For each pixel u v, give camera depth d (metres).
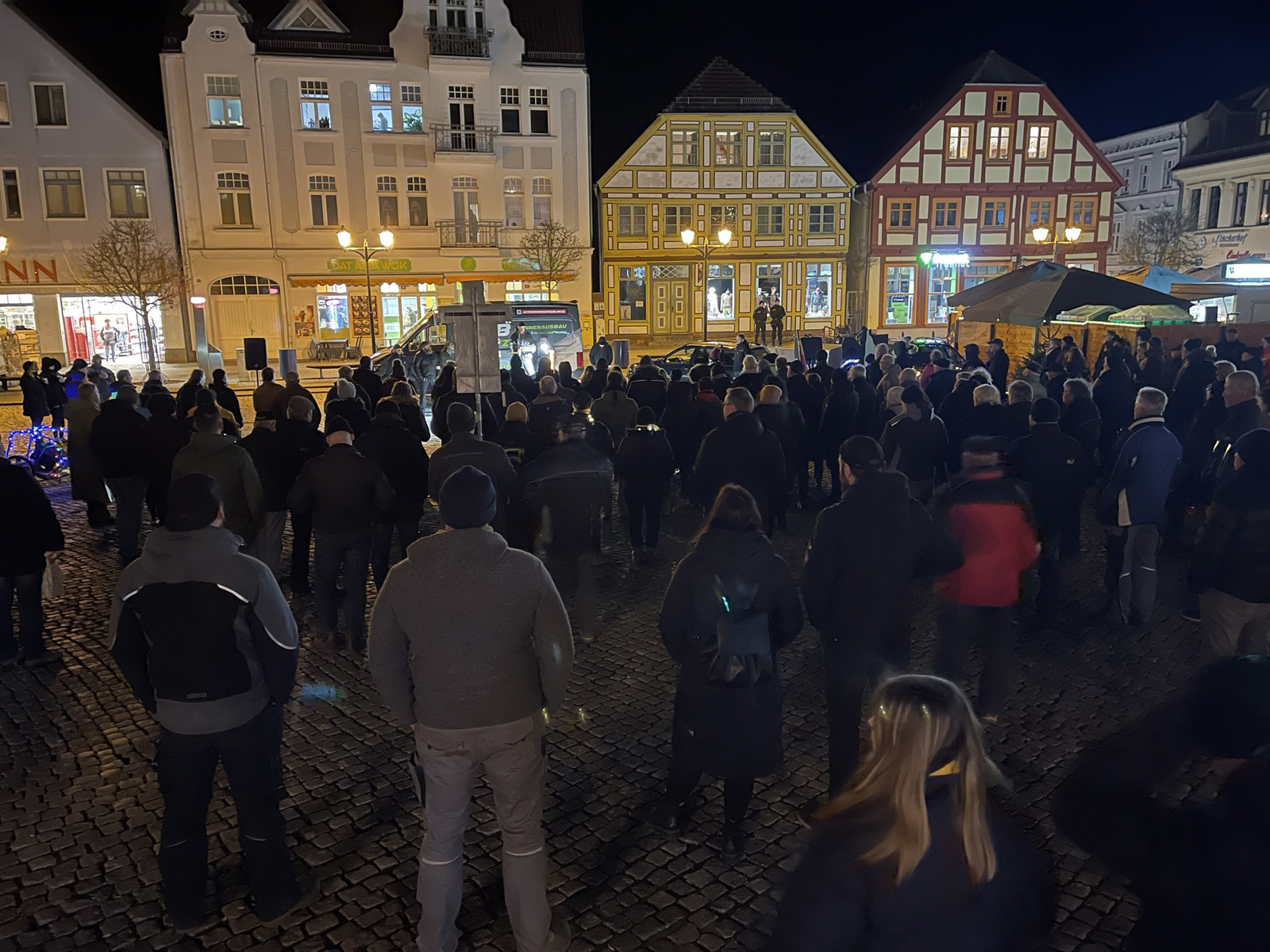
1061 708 5.77
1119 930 3.75
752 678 3.93
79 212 31.72
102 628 7.48
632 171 37.31
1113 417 11.20
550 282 34.75
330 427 7.36
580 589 7.54
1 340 31.02
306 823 4.66
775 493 7.61
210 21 31.44
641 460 8.72
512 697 3.31
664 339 38.31
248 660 3.56
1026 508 5.23
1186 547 9.25
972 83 37.56
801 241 38.91
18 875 4.25
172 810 3.63
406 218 34.38
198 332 27.62
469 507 3.28
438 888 3.37
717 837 4.48
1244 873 2.01
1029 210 39.00
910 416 8.29
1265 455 4.75
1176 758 2.24
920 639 7.05
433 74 33.59
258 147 32.53
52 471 14.42
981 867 1.98
